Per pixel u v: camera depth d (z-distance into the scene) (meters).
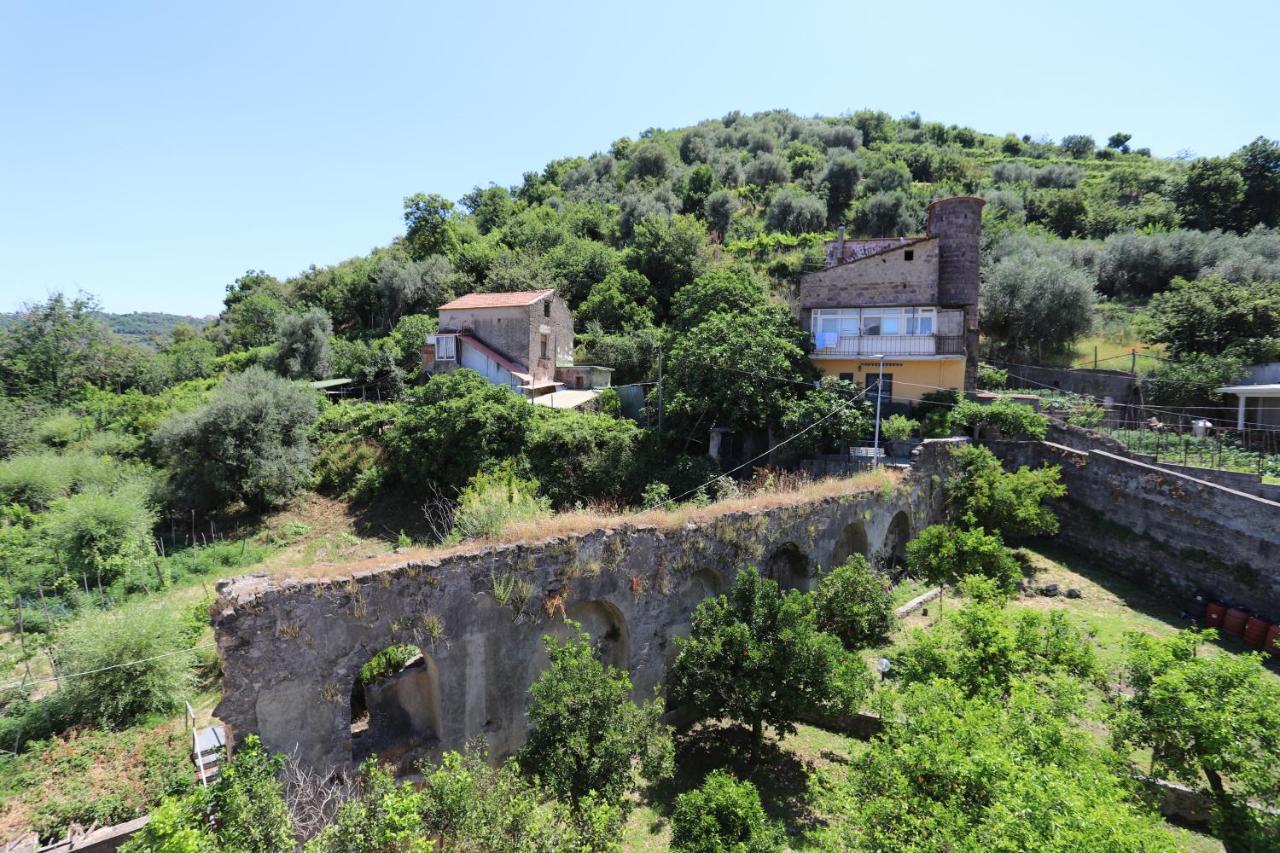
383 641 8.61
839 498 15.47
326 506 27.30
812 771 10.34
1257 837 6.54
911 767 6.34
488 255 53.00
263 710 7.68
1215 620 15.91
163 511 25.77
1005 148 86.56
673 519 12.13
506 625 9.80
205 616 16.42
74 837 9.22
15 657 15.67
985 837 5.16
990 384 29.70
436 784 6.53
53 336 41.75
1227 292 27.72
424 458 25.50
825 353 27.95
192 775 10.34
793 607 9.83
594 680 8.23
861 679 9.75
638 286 44.16
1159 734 7.28
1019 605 16.95
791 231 55.66
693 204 61.97
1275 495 17.22
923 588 17.36
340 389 38.00
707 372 25.47
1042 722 7.18
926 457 19.20
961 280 28.28
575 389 36.94
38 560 20.06
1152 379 26.56
